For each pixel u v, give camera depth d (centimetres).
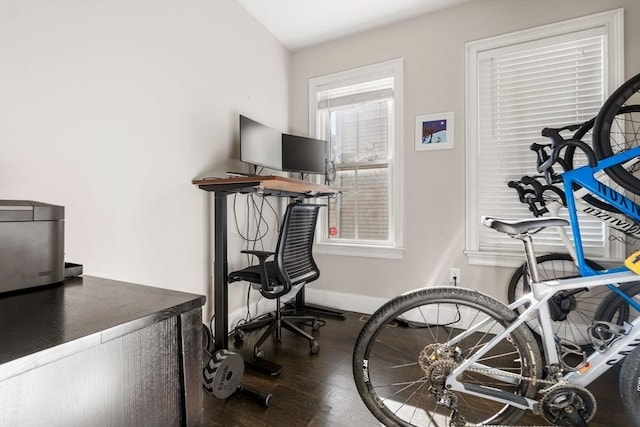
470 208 227
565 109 205
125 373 52
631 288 127
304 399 142
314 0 227
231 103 223
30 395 41
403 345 194
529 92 214
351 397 144
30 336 47
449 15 233
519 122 218
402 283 251
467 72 227
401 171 250
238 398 142
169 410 60
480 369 108
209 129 203
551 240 209
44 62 120
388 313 111
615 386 150
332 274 279
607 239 193
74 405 46
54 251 78
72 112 129
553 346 107
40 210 75
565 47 204
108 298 67
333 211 288
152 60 164
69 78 128
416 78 245
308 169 263
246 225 242
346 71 273
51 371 43
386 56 256
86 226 134
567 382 101
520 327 106
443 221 236
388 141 266
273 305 265
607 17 190
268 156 233
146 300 65
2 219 68
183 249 183
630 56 186
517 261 212
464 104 229
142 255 159
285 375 162
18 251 71
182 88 183
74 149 130
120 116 148
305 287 288
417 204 245
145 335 56
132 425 53
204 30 199
